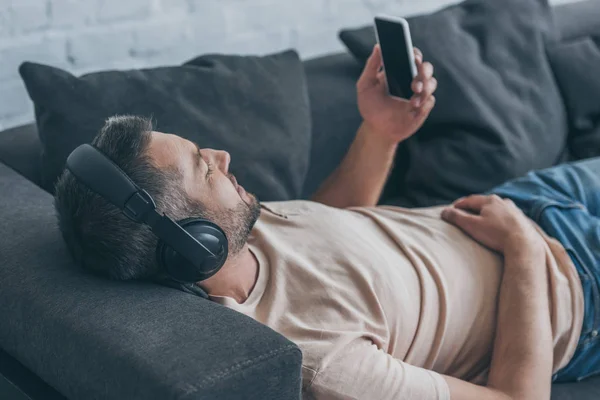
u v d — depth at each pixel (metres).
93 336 0.92
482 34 1.91
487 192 1.77
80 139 1.40
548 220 1.48
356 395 1.04
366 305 1.19
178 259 1.01
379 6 2.41
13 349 1.07
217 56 1.64
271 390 0.88
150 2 1.95
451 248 1.38
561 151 1.98
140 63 2.00
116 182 0.99
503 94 1.87
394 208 1.50
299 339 1.09
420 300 1.27
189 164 1.10
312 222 1.31
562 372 1.38
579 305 1.38
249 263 1.21
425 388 1.08
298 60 1.74
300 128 1.64
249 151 1.55
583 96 2.01
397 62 1.52
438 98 1.81
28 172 1.49
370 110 1.63
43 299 1.01
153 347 0.88
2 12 1.74
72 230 1.05
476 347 1.33
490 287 1.36
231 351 0.87
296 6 2.24
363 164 1.65
